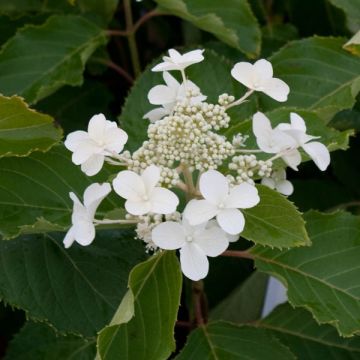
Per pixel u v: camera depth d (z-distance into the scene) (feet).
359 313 1.47
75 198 1.26
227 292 1.82
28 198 1.50
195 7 1.98
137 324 1.35
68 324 1.50
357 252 1.54
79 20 1.98
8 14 2.10
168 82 1.42
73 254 1.55
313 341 1.72
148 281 1.37
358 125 1.90
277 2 2.33
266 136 1.31
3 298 1.49
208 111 1.31
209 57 1.76
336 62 1.82
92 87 2.14
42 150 1.51
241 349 1.60
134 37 2.11
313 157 1.27
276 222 1.29
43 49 1.92
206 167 1.29
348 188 2.04
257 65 1.38
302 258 1.54
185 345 1.60
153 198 1.18
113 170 1.55
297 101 1.81
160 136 1.28
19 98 1.44
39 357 1.74
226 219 1.17
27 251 1.54
